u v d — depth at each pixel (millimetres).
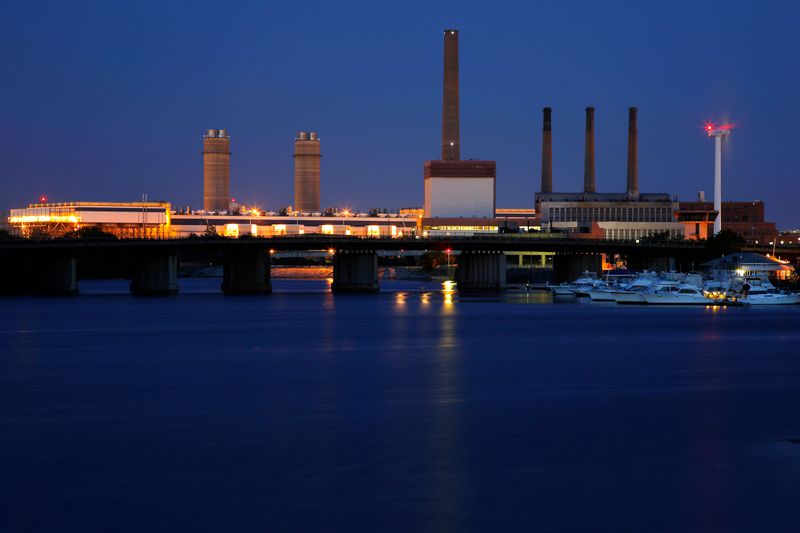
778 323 160875
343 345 124812
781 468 60688
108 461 61531
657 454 63781
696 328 151375
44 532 49625
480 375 96750
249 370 100188
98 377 94875
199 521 51219
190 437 67750
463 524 51156
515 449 64875
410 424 72188
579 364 105438
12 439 67125
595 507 53656
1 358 109812
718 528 50938
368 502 54125
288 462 61469
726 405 79938
